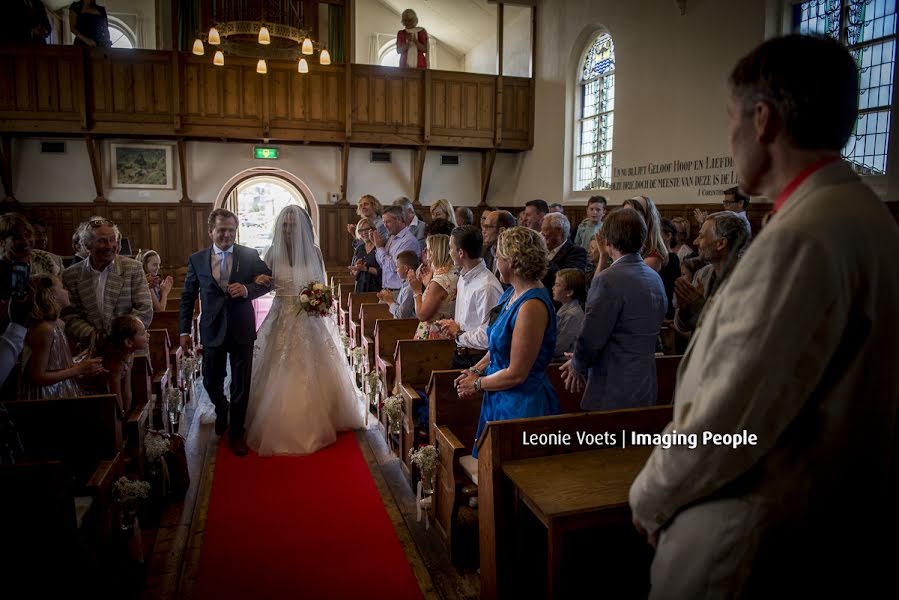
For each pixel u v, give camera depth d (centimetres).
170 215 1186
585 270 402
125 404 330
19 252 287
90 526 230
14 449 214
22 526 190
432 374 309
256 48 975
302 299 423
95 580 209
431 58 1631
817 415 106
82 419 253
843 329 103
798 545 107
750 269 107
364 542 300
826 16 694
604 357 250
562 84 1202
